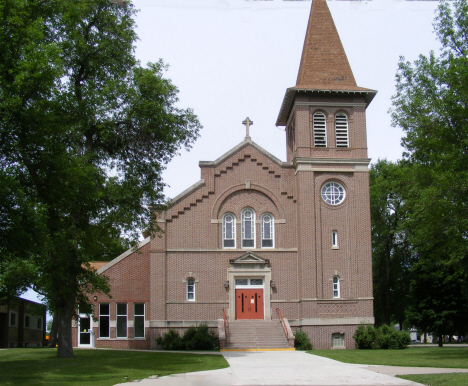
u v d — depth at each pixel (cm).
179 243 4044
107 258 5609
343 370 2295
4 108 2208
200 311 3978
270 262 4066
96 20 3097
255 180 4169
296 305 4019
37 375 2197
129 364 2567
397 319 6844
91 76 3117
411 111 3206
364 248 4022
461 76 2816
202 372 2261
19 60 2338
